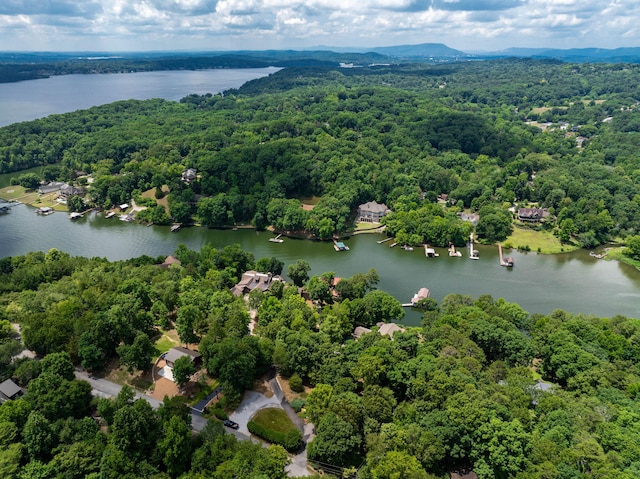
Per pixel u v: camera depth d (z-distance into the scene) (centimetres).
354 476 8906
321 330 13338
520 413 9512
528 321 14788
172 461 8788
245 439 10000
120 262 17850
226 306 13975
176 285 15288
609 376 11000
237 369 11006
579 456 8269
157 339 13412
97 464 8719
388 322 15462
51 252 18550
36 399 9838
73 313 12975
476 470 8669
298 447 9738
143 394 11194
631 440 8625
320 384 10438
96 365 11662
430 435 8869
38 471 8394
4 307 13750
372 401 9781
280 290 16225
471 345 12194
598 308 17712
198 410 10719
